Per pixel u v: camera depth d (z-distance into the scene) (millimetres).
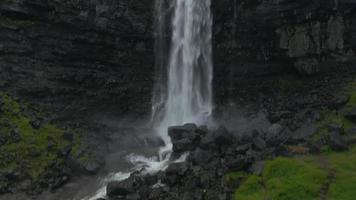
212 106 39625
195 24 41250
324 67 37188
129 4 38875
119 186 24938
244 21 39000
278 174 24625
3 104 30969
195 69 40688
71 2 36000
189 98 40406
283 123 32406
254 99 38375
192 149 29500
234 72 39719
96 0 37125
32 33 34750
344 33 36906
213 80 40094
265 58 39031
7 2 33969
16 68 33562
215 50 40219
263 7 38125
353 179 23547
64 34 35906
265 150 28141
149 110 38844
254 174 24969
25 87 33219
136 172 27625
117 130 35219
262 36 38719
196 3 41281
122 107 37562
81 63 36625
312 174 24031
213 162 26797
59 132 31375
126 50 38688
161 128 38188
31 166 27859
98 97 36438
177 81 40562
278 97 37469
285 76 38688
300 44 37406
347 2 36344
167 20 40812
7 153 28094
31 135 29922
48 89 34125
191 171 25797
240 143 29078
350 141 28203
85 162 28656
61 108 34156
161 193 24234
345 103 32906
